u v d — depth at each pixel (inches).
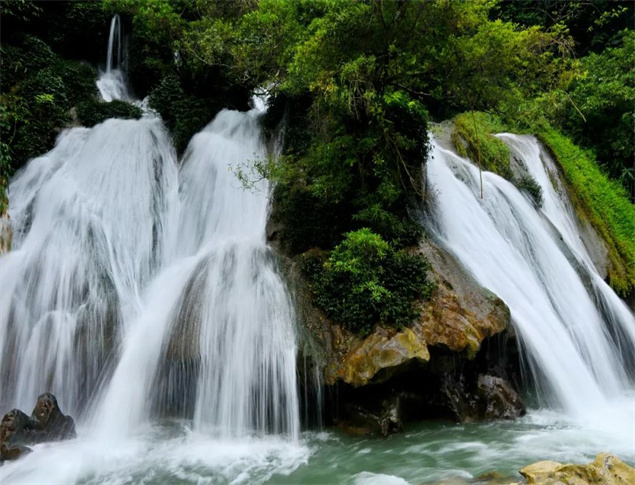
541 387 332.2
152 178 487.2
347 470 244.2
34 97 543.8
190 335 316.8
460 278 346.6
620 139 629.6
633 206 585.9
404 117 383.9
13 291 360.5
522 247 453.7
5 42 605.9
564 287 435.5
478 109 386.6
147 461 259.6
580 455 252.1
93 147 505.7
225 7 649.0
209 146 509.0
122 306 368.8
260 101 666.2
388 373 279.3
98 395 316.2
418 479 228.4
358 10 333.4
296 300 335.3
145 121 541.3
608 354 411.2
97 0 736.3
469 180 483.8
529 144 622.8
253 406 297.1
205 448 275.3
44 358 329.4
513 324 332.5
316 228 389.1
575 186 587.8
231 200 466.9
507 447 263.1
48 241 405.4
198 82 591.8
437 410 302.7
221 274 356.8
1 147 451.2
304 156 455.8
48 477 239.6
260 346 307.6
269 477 240.7
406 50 352.5
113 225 446.0
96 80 689.6
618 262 525.0
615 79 655.8
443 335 299.3
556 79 374.9
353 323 308.0
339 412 298.7
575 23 860.0
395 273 329.7
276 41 529.0
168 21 631.8
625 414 323.6
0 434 254.5
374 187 380.5
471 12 334.3
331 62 350.6
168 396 311.6
